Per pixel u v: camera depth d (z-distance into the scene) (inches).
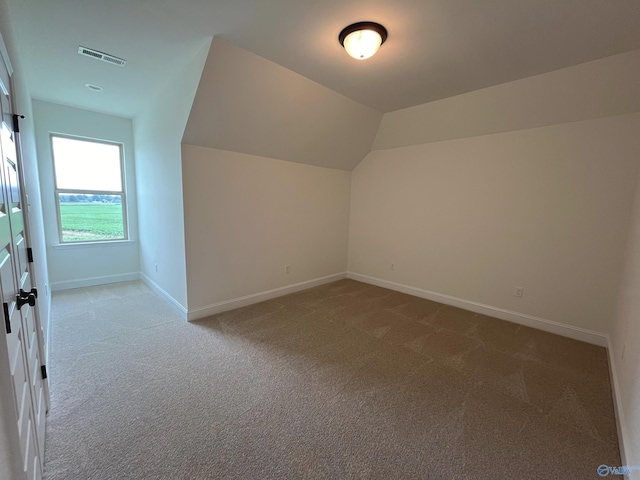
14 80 65.5
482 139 135.0
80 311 128.8
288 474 54.7
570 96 105.0
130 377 83.0
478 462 58.4
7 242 43.1
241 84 104.5
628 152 101.5
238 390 78.6
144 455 57.7
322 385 81.7
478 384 83.7
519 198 126.3
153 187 144.9
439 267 154.8
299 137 142.9
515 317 130.2
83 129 154.2
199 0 69.9
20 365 45.1
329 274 189.0
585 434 66.1
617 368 84.8
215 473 54.4
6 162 47.0
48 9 72.9
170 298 137.5
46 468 54.3
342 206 189.8
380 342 108.1
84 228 162.6
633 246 87.0
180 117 111.3
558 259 118.3
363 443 62.3
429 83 114.4
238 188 133.8
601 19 73.2
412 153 161.5
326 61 99.1
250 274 144.2
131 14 75.6
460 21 75.6
